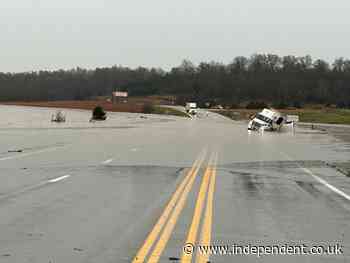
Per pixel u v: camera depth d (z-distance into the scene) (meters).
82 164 23.23
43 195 13.95
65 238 8.81
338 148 37.78
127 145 37.03
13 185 16.03
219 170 21.47
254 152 32.59
